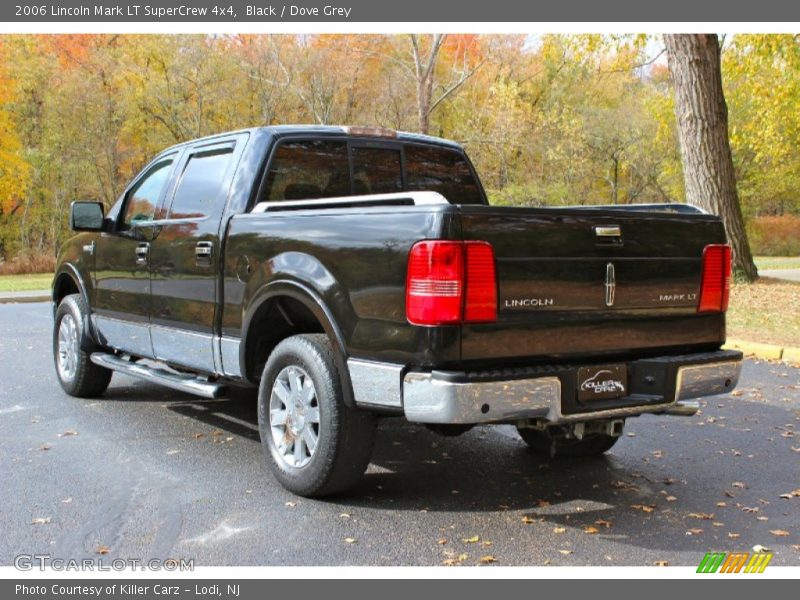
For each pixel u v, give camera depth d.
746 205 37.09
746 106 30.28
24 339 10.97
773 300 13.39
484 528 4.10
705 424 6.36
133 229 6.06
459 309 3.67
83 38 37.69
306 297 4.32
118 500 4.45
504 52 34.59
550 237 3.93
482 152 31.92
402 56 34.47
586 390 4.04
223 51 35.66
